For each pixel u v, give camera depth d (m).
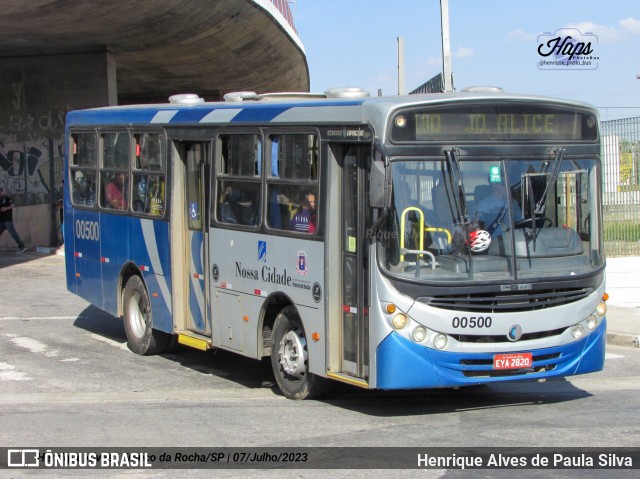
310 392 9.73
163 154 12.02
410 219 8.42
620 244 22.88
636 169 22.20
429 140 8.49
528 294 8.67
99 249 13.87
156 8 22.73
